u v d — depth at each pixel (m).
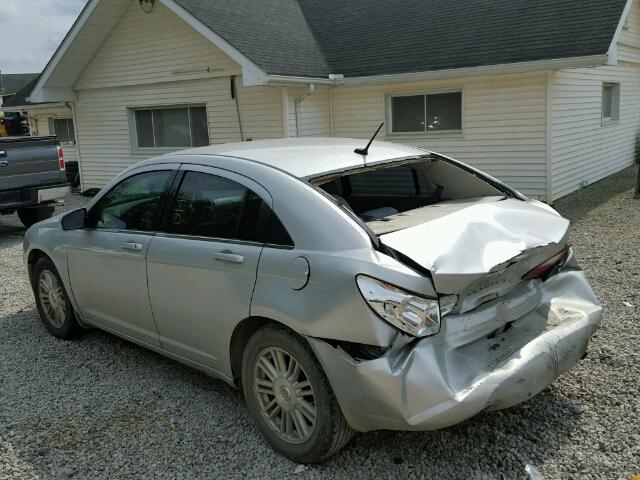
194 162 3.84
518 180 11.01
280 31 13.05
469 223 3.22
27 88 18.80
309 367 3.01
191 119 13.47
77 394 4.13
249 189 3.43
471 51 10.96
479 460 3.16
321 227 3.05
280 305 3.06
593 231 8.52
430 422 2.72
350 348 2.85
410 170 4.52
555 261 3.63
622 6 10.37
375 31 13.23
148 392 4.11
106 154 15.00
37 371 4.55
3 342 5.19
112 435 3.59
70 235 4.67
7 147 9.58
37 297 5.32
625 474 2.98
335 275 2.86
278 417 3.30
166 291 3.79
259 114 12.28
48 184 10.23
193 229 3.71
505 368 2.93
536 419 3.50
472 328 3.00
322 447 3.04
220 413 3.78
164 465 3.26
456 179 4.38
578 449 3.21
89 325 4.89
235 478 3.12
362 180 4.68
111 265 4.23
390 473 3.09
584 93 12.16
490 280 3.09
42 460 3.36
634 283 5.96
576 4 11.06
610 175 14.27
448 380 2.76
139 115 14.29
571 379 3.95
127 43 13.70
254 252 3.24
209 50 12.56
